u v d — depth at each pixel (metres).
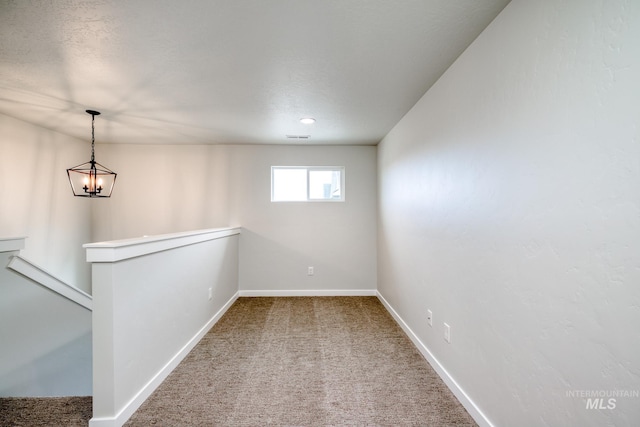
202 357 2.31
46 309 2.02
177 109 2.66
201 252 2.69
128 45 1.63
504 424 1.32
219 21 1.42
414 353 2.36
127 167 3.99
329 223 4.13
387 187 3.49
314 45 1.64
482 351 1.50
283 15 1.38
